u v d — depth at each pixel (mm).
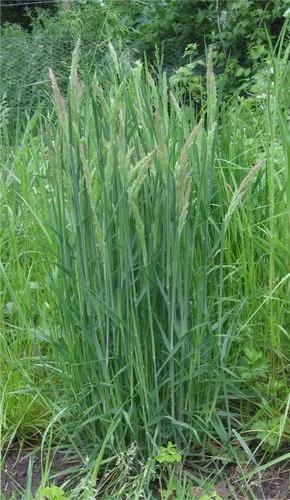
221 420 3098
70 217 2885
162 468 2887
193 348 2873
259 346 3225
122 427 2928
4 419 3078
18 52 7188
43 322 3188
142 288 2746
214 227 3115
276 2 6133
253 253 3223
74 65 2664
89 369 2908
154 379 2844
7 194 3762
